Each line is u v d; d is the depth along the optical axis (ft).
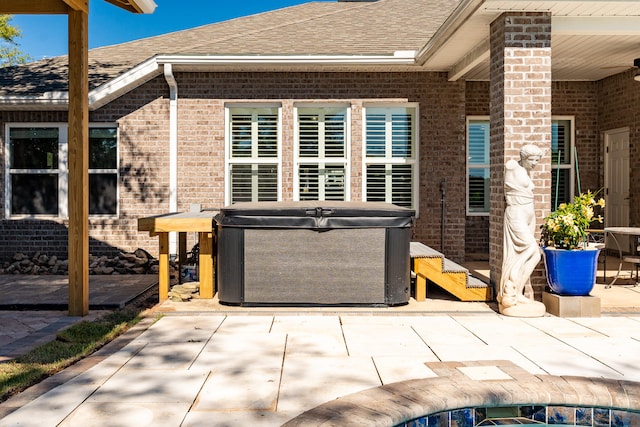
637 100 36.32
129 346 18.58
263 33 40.78
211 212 34.01
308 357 17.29
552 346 18.48
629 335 19.92
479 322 22.06
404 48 36.29
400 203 37.37
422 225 36.96
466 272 25.34
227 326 21.47
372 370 15.90
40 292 28.32
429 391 13.47
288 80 36.47
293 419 11.92
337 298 24.58
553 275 23.43
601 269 35.27
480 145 41.04
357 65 35.19
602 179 40.81
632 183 37.22
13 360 17.07
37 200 37.68
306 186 37.09
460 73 34.27
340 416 12.00
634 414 12.71
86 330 20.44
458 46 30.25
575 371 15.66
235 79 36.52
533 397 13.12
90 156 37.32
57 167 37.47
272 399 13.70
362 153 36.94
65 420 12.44
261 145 37.06
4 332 20.92
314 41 38.29
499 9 23.77
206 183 36.68
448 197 36.91
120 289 29.30
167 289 26.40
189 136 36.60
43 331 21.02
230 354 17.66
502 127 24.30
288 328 21.13
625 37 28.12
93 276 33.81
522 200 23.26
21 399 13.80
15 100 35.09
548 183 24.26
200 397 13.87
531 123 24.08
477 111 40.42
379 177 37.37
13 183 37.58
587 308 22.88
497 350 18.01
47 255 37.17
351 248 24.61
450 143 36.83
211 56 34.60
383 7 46.62
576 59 33.68
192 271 29.58
